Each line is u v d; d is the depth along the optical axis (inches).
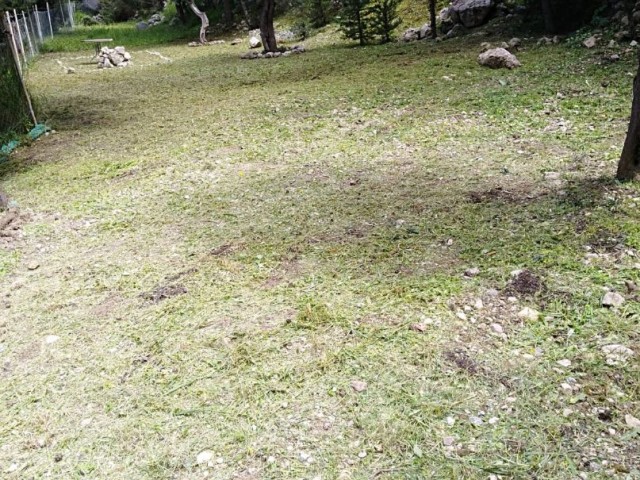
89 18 1176.2
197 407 88.0
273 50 535.8
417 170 179.8
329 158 203.2
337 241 136.6
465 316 102.3
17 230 169.2
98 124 310.8
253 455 77.9
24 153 269.4
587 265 112.3
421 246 128.7
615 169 157.6
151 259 140.3
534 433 76.4
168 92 389.1
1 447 84.9
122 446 82.2
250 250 137.6
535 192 150.3
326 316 106.1
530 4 406.0
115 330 111.3
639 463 70.4
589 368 86.9
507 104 237.6
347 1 510.0
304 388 89.3
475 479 70.3
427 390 86.0
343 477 72.7
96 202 187.3
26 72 530.9
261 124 263.0
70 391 95.3
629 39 304.7
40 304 124.6
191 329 108.3
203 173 204.1
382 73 348.2
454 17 466.0
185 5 901.2
